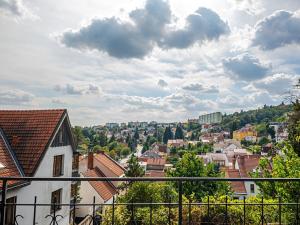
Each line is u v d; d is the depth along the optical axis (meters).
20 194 15.19
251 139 154.75
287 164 13.74
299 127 13.44
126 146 163.12
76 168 24.53
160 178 3.96
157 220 9.52
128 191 18.97
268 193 15.34
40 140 17.98
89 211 31.72
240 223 9.39
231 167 80.25
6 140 17.97
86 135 188.50
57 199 20.03
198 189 26.17
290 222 8.46
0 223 3.84
